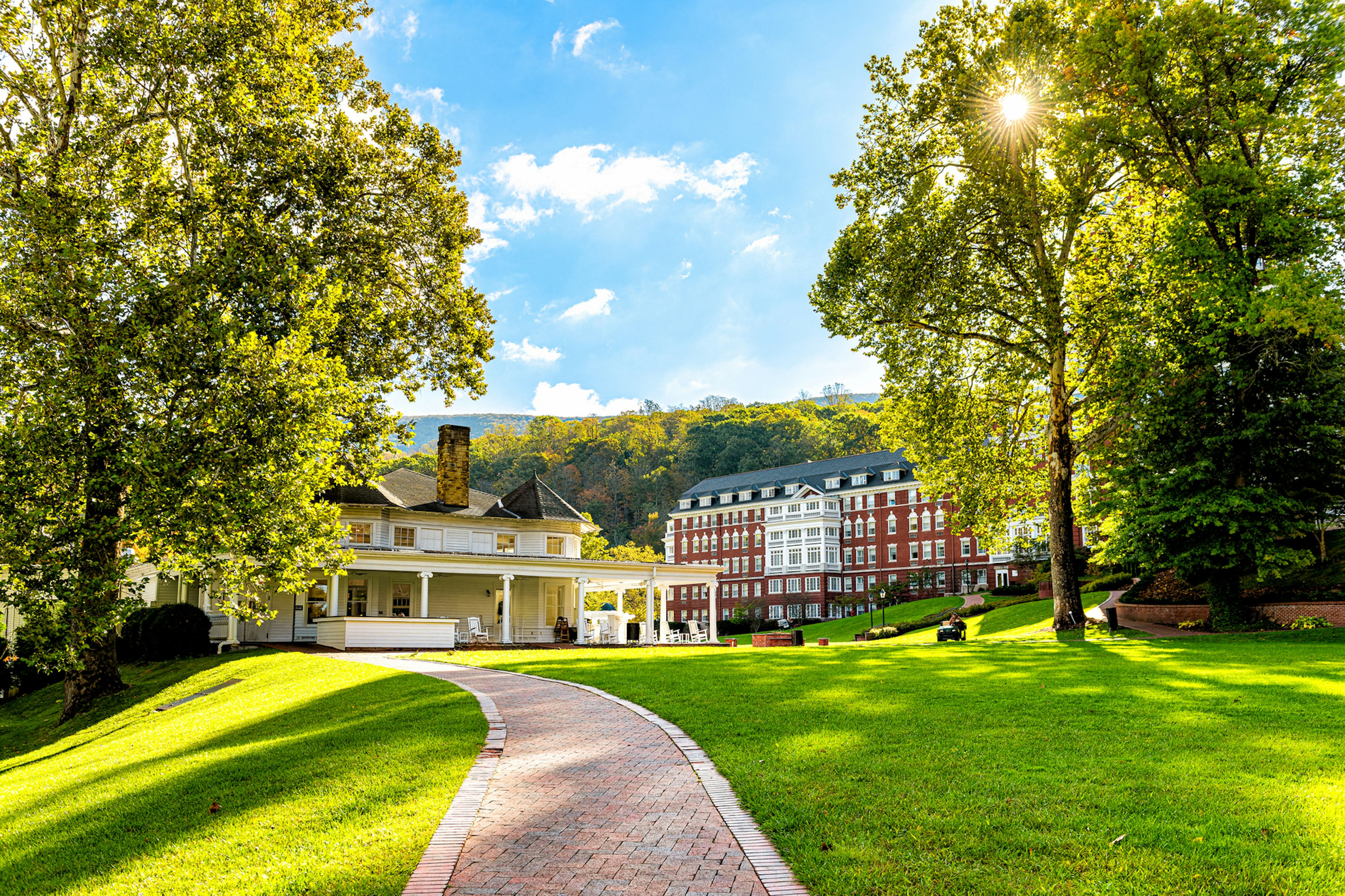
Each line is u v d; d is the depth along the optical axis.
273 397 17.56
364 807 7.88
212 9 21.62
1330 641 22.16
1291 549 25.39
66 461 16.14
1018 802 7.27
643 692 14.73
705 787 8.19
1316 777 7.88
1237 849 6.02
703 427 143.25
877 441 127.38
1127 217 29.80
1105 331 28.41
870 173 29.11
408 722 12.18
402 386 27.48
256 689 20.58
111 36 20.30
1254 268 24.73
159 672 28.17
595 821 7.23
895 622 54.56
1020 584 56.25
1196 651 20.08
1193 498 25.62
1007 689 13.76
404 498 40.72
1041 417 33.53
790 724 11.02
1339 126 23.72
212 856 6.84
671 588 105.50
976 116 27.11
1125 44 23.81
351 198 25.22
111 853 7.25
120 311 17.00
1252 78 23.70
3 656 31.39
